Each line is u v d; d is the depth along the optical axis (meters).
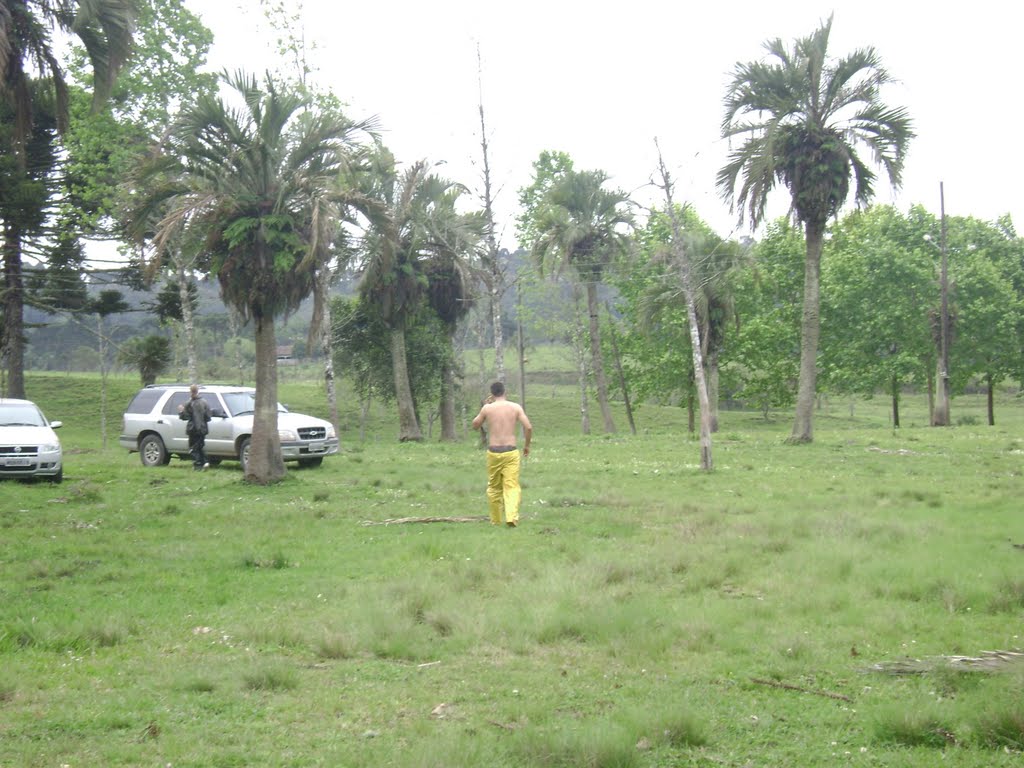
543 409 69.31
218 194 17.31
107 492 17.80
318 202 17.16
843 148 28.22
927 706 5.41
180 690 6.07
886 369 49.88
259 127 17.61
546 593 8.64
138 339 46.19
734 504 15.52
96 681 6.25
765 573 9.69
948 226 55.66
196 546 11.87
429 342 44.09
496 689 6.12
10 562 10.80
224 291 17.98
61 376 64.25
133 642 7.37
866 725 5.34
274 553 10.94
